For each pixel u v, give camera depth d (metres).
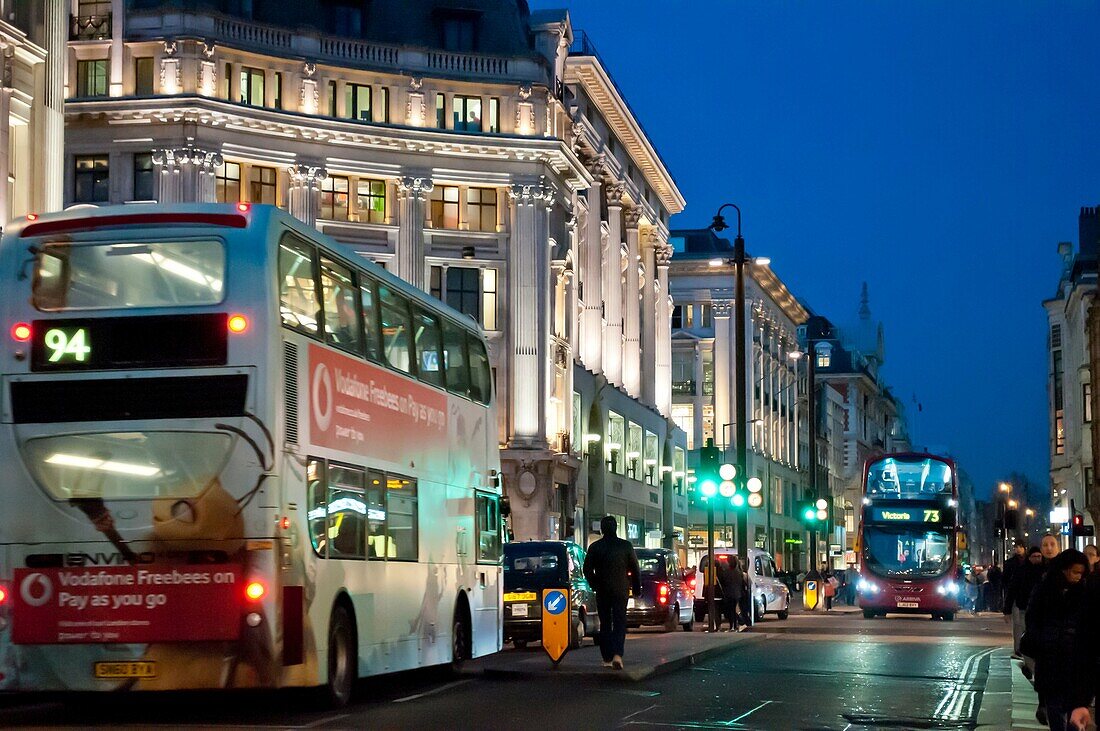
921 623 54.84
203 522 17.23
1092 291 87.06
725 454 107.00
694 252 114.94
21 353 17.69
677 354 113.62
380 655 20.48
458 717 18.05
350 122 66.12
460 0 70.94
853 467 167.12
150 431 17.39
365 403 20.30
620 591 24.16
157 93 62.88
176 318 17.48
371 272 21.02
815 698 21.22
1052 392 106.06
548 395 70.38
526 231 69.94
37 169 36.16
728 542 110.00
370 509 20.30
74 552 17.45
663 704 19.92
